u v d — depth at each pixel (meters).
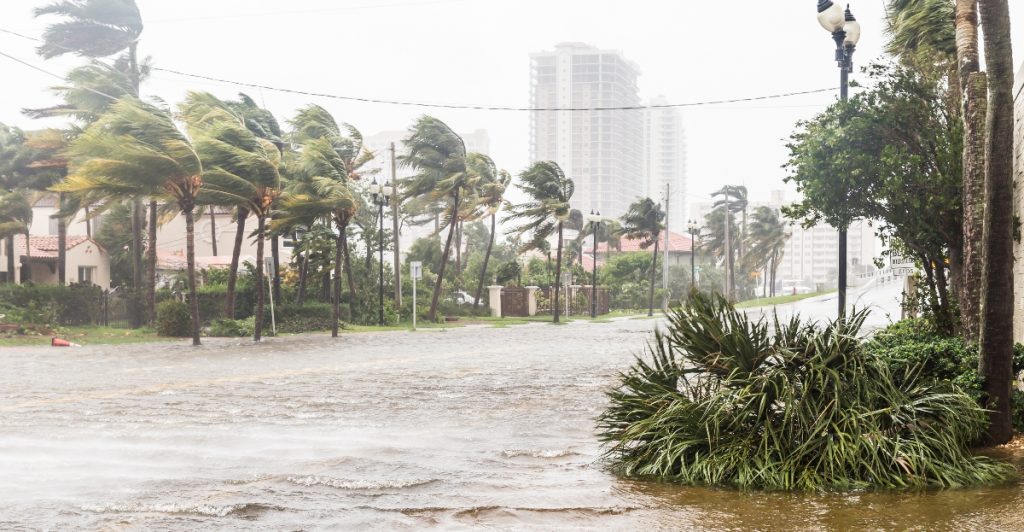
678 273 76.69
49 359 20.91
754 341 7.79
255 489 6.66
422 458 7.99
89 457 8.02
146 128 26.30
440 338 30.19
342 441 8.95
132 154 25.30
